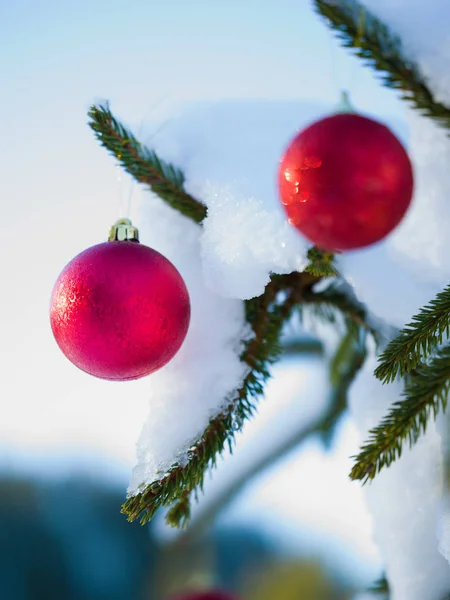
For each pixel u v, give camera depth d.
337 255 0.55
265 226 0.53
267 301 0.59
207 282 0.54
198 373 0.56
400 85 0.51
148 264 0.50
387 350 0.51
